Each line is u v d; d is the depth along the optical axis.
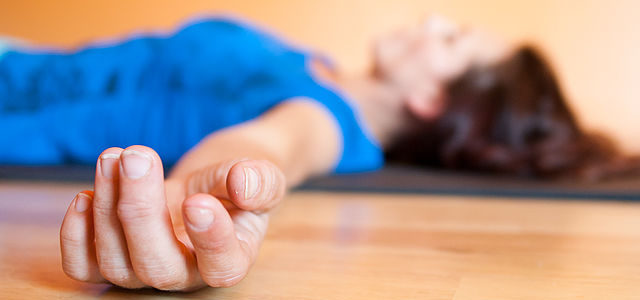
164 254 0.38
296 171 1.02
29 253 0.56
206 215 0.35
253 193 0.41
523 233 0.74
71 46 2.71
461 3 2.36
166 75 1.34
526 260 0.58
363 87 1.77
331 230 0.73
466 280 0.50
